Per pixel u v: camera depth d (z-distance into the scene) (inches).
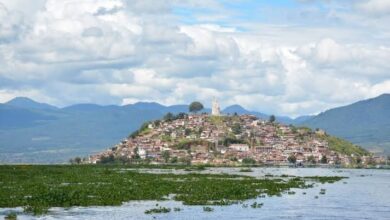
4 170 6638.8
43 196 3464.6
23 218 2751.0
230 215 2950.3
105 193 3801.7
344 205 3494.1
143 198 3639.3
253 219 2844.5
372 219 2925.7
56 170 7288.4
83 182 4960.6
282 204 3476.9
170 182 5032.0
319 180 6215.6
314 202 3634.4
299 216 2984.7
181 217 2854.3
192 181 5201.8
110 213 2955.2
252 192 4146.2
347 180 6441.9
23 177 5502.0
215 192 4010.8
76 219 2751.0
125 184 4697.3
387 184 5693.9
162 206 3265.3
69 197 3449.8
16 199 3353.8
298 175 7657.5
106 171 7288.4
